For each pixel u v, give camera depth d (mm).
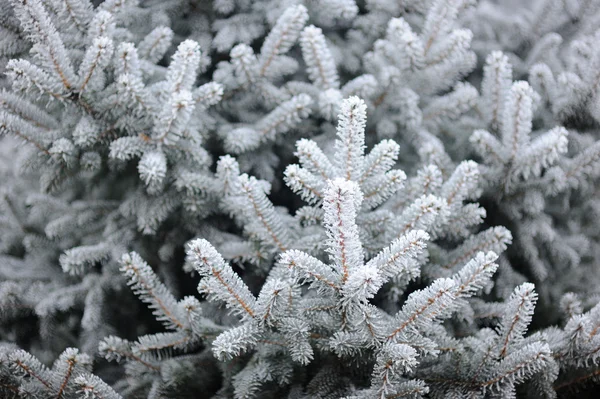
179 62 1747
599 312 1682
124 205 1851
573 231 1929
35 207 1921
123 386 1812
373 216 1739
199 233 1869
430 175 1753
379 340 1632
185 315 1712
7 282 1866
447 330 1781
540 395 1703
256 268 1843
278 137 1912
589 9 2037
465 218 1768
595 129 1910
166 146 1799
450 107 1907
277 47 1870
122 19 1885
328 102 1830
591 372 1712
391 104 1915
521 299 1629
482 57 2066
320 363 1709
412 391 1615
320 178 1706
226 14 1974
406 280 1749
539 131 1916
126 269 1694
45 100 1796
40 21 1723
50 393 1683
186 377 1740
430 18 1893
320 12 1930
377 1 1960
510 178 1850
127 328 1930
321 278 1608
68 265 1824
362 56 1987
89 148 1805
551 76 1902
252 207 1711
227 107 1914
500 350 1659
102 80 1781
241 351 1718
